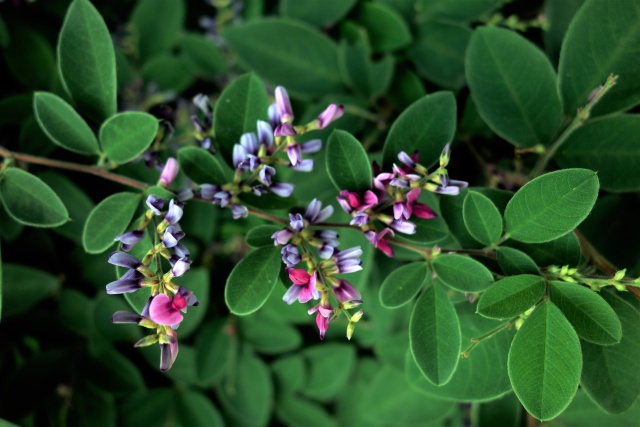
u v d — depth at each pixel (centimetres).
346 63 38
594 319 27
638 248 33
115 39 43
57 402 39
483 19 38
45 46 40
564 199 27
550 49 35
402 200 29
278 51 39
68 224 37
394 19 38
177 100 44
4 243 37
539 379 27
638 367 29
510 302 28
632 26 31
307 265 29
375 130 38
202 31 46
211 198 30
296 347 42
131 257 28
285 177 36
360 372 44
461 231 30
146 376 41
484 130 36
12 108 38
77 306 39
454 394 31
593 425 33
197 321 38
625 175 32
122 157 31
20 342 39
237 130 31
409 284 29
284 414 43
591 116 32
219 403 43
